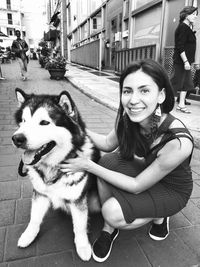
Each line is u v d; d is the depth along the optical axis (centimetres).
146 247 190
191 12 441
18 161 321
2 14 5322
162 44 716
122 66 1034
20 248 186
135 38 923
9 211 226
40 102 186
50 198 195
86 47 1694
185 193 180
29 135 162
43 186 181
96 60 1468
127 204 171
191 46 451
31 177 186
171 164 155
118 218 173
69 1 2333
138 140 180
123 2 998
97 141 230
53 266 172
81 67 1722
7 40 3491
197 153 352
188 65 452
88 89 802
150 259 179
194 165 320
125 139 188
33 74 1344
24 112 188
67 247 190
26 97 203
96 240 191
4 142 382
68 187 180
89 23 1619
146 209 172
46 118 174
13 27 5572
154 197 174
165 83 155
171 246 192
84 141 195
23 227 208
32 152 171
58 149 175
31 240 190
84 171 183
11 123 473
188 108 530
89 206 218
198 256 183
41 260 177
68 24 2552
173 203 177
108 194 201
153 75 147
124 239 199
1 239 194
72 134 181
